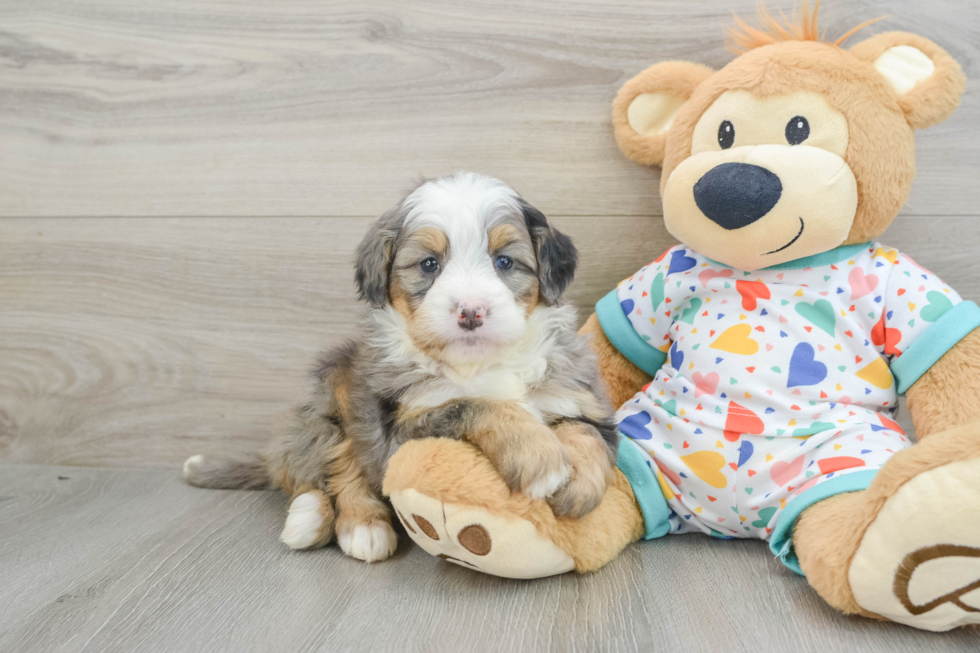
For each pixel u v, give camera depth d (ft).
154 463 8.54
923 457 4.30
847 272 5.99
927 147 7.11
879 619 4.67
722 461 5.80
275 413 8.27
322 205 8.01
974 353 5.47
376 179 7.91
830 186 5.59
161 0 7.96
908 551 4.26
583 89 7.51
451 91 7.68
